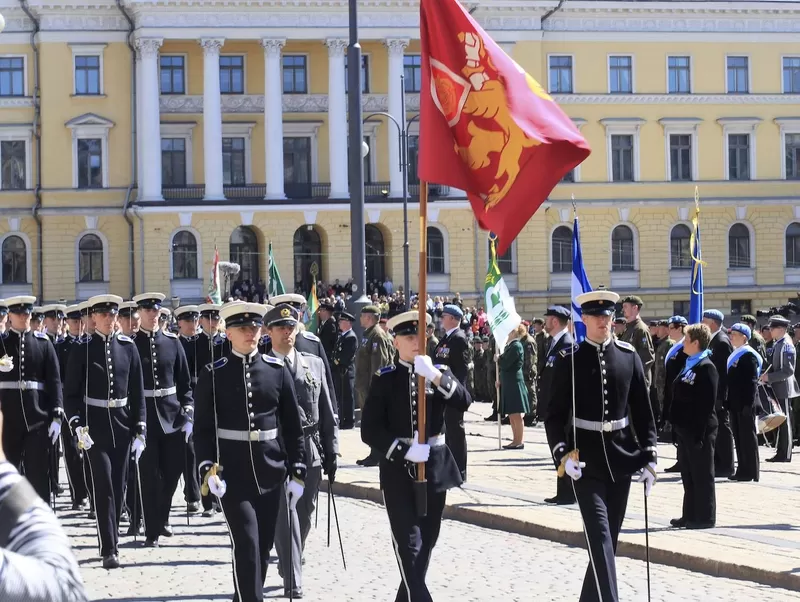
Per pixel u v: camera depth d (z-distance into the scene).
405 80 59.53
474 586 10.33
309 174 59.62
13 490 3.00
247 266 58.09
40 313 18.83
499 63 8.55
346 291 54.75
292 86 59.53
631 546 11.62
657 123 61.75
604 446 8.55
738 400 16.83
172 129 57.94
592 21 60.91
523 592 10.07
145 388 13.45
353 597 10.13
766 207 62.62
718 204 62.06
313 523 14.16
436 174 8.63
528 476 16.94
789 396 19.80
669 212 61.84
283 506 10.13
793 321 43.06
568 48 60.81
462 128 8.62
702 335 12.69
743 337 16.95
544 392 15.29
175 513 15.33
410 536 8.34
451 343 15.55
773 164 62.75
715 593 9.84
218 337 15.98
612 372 8.62
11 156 57.53
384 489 8.55
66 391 12.25
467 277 58.72
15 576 2.77
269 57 56.88
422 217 8.65
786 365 19.83
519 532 13.08
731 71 62.34
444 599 9.84
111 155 57.56
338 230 57.69
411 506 8.42
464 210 58.53
